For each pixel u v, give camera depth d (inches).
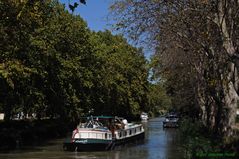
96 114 2593.5
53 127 2145.7
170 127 3203.7
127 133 1850.4
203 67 1092.5
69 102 2018.9
